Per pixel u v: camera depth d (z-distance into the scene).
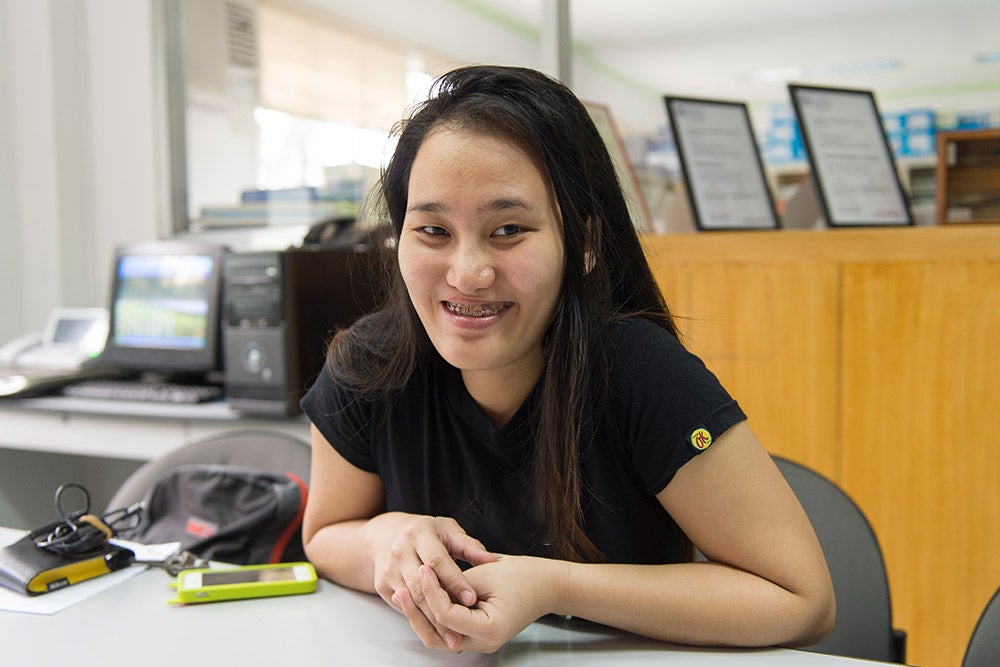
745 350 1.99
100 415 2.29
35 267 3.13
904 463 1.85
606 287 0.85
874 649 1.07
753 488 0.81
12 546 0.96
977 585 1.80
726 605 0.77
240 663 0.73
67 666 0.73
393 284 0.94
